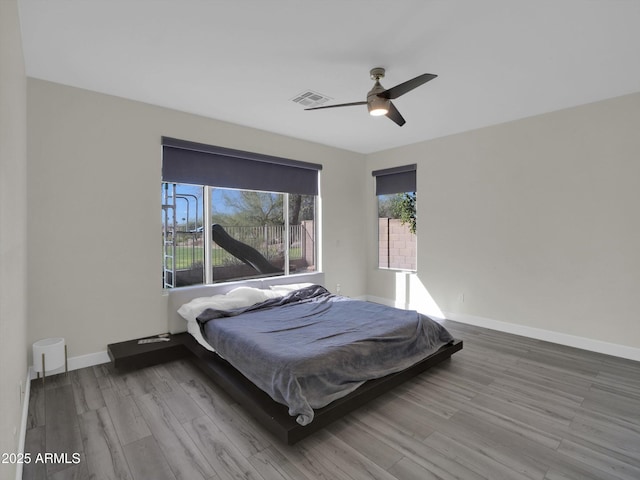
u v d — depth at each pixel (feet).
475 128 14.32
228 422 7.45
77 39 7.65
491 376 9.70
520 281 13.29
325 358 7.55
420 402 8.27
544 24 7.14
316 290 14.40
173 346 10.72
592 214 11.56
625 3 6.45
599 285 11.48
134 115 11.14
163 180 11.91
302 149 16.02
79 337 10.21
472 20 7.03
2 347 4.34
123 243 10.95
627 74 9.43
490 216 14.05
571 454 6.37
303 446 6.64
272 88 10.29
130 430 7.13
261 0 6.40
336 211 17.65
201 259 13.29
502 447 6.58
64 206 9.90
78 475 5.86
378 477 5.82
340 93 10.67
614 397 8.48
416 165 16.58
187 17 6.90
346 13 6.80
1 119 4.30
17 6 6.21
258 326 9.80
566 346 12.12
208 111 12.21
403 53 8.31
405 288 17.28
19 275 6.60
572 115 11.89
